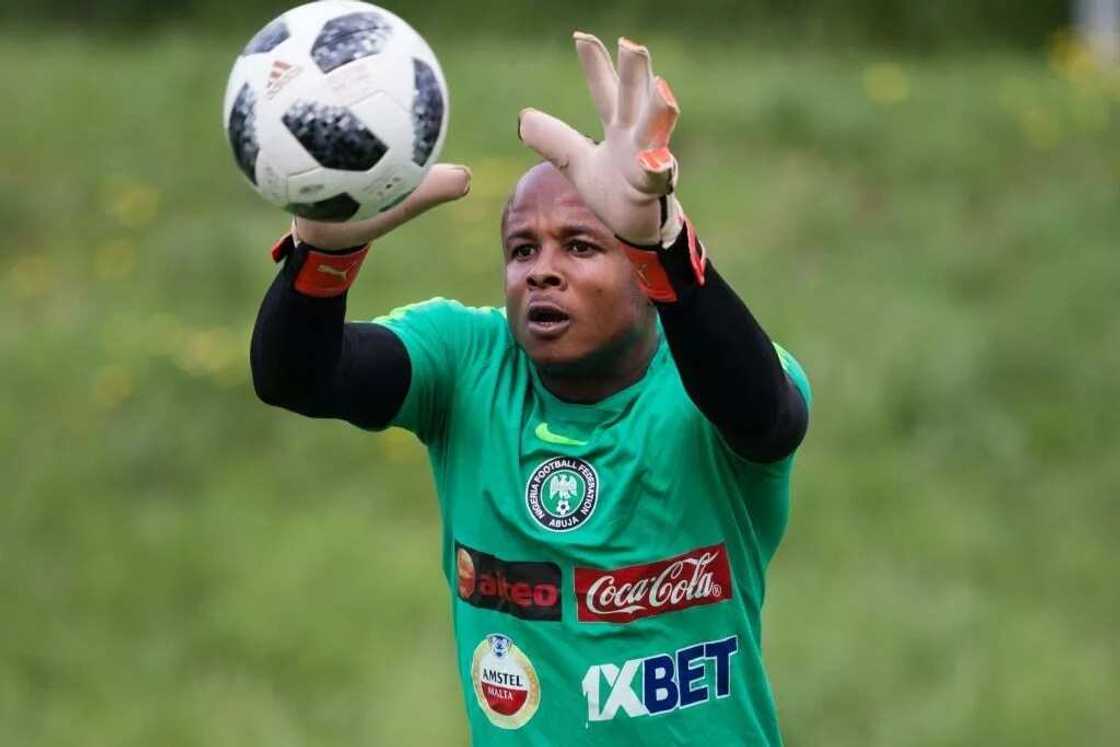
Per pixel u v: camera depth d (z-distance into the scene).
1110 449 29.61
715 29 54.56
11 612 25.11
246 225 39.56
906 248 37.78
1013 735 21.98
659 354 12.59
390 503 28.64
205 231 38.44
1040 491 28.55
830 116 44.12
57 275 37.50
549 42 53.19
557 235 11.96
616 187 10.83
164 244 38.31
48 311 35.78
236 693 23.36
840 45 53.81
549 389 12.61
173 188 41.97
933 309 34.44
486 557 12.59
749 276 35.88
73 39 54.75
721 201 40.06
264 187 11.11
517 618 12.47
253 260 36.94
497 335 12.98
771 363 11.54
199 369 31.92
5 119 45.16
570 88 45.19
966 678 22.91
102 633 24.86
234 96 11.13
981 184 41.41
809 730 22.22
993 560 26.47
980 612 24.66
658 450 12.26
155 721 22.61
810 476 28.36
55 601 25.53
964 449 29.61
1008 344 31.98
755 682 12.73
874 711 22.52
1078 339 32.56
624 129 10.76
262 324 11.88
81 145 44.12
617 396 12.41
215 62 49.97
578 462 12.33
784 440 11.77
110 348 33.09
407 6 55.41
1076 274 35.12
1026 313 33.88
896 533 26.98
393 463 29.66
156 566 26.25
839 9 55.47
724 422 11.55
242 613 24.92
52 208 40.66
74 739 22.22
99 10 57.69
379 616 25.00
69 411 30.89
